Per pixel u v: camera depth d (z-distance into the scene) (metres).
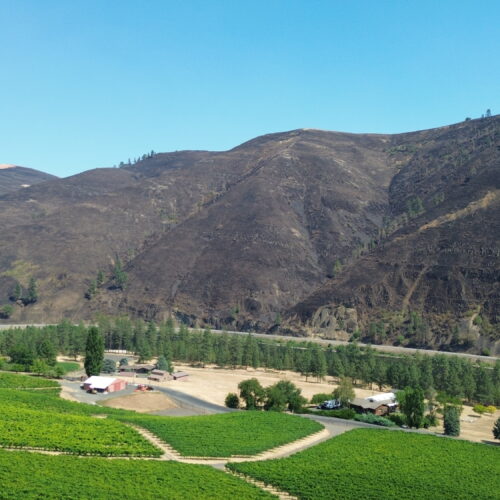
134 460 76.38
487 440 110.38
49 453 75.56
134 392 133.50
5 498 56.38
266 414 112.12
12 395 107.25
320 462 83.25
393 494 71.25
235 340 197.75
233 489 67.06
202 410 121.81
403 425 117.88
